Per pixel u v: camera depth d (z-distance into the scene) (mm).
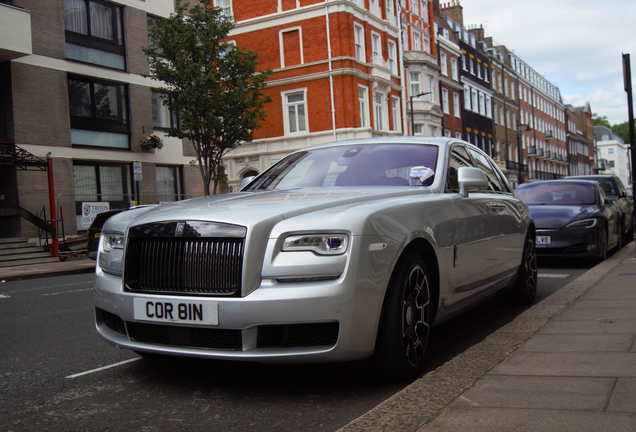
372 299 3113
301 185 4492
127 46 20422
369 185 4312
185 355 3191
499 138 59219
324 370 3748
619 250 12133
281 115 31812
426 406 2758
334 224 3086
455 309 4211
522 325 4586
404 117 36688
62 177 17859
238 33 32906
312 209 3328
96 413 3090
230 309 3029
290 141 31438
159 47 19219
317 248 3057
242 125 19359
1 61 16672
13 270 13695
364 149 4781
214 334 3145
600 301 5402
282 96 31766
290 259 3055
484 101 55125
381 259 3182
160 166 21906
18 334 5410
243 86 19031
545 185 10852
